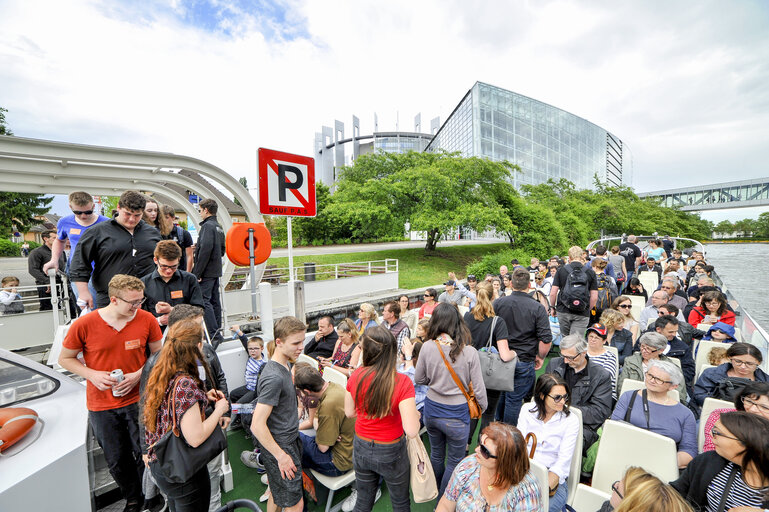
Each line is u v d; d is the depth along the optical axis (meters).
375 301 11.41
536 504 1.71
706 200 67.50
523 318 3.35
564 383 2.50
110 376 2.20
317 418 2.79
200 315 2.10
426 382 2.68
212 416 1.82
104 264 2.93
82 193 3.39
